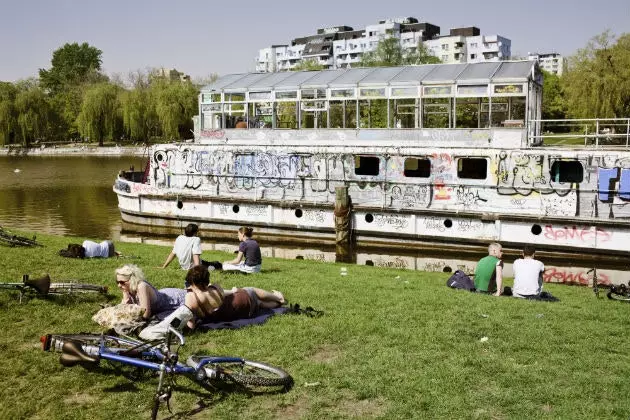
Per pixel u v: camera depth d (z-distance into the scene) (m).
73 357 7.24
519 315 11.01
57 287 11.02
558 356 8.65
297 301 11.58
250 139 29.16
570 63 51.88
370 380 7.65
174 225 30.12
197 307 9.16
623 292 13.90
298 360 8.33
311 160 26.94
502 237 23.75
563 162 23.62
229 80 31.14
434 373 7.87
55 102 122.38
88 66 163.50
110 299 10.99
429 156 24.84
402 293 12.80
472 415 6.79
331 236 26.73
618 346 9.29
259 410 6.87
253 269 14.63
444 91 25.62
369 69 28.59
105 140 117.00
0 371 7.67
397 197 25.48
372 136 26.62
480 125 26.66
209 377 7.08
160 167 30.39
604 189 22.39
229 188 28.83
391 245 25.55
